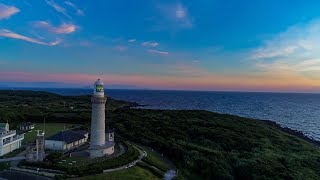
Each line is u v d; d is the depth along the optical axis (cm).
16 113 13062
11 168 6544
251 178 7631
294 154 9906
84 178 6078
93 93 7412
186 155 8412
